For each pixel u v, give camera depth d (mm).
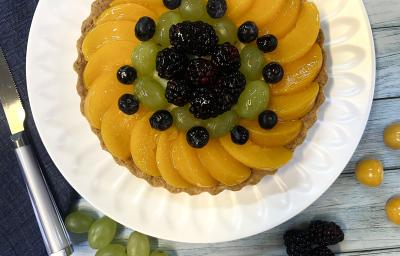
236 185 230
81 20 247
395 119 259
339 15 235
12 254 257
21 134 251
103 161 248
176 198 247
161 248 268
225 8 196
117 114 214
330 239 247
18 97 252
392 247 263
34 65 244
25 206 257
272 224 242
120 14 215
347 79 238
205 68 188
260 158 208
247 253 268
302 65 209
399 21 254
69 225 254
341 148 239
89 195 246
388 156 260
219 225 244
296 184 242
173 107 210
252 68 200
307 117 227
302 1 216
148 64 200
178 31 189
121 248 259
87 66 217
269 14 204
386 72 257
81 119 249
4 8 248
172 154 209
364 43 233
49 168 257
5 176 255
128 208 247
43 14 244
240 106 200
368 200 262
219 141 209
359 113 237
